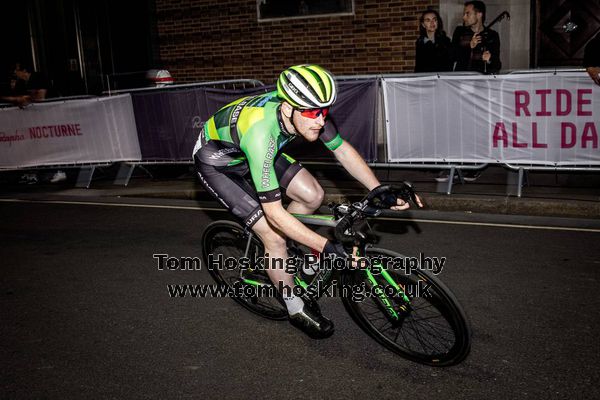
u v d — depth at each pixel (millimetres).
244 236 3309
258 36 8461
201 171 2945
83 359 2973
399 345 2844
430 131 5504
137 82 9523
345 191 5629
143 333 3223
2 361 2986
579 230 4480
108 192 6582
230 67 8773
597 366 2662
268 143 2543
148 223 5348
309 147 6809
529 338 2939
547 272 3732
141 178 7090
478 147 5375
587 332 2967
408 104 5512
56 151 7008
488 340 2943
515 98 5129
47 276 4148
